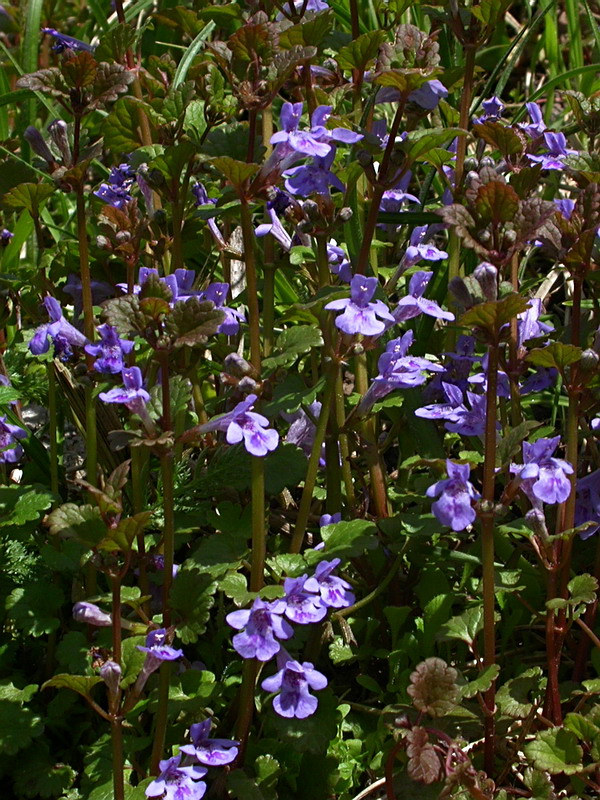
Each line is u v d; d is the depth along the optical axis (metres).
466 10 0.56
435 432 0.58
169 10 0.65
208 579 0.51
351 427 0.54
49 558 0.53
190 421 0.58
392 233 0.63
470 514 0.49
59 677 0.48
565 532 0.51
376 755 0.54
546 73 0.87
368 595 0.56
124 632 0.54
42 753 0.54
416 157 0.53
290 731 0.52
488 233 0.49
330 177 0.53
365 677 0.55
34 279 0.57
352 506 0.57
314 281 0.57
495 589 0.52
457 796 0.51
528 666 0.56
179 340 0.48
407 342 0.54
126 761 0.53
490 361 0.49
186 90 0.55
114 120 0.58
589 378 0.51
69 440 0.65
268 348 0.56
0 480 0.60
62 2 0.96
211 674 0.53
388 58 0.53
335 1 0.71
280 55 0.50
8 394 0.54
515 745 0.52
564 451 0.63
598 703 0.53
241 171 0.50
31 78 0.52
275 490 0.54
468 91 0.56
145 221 0.53
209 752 0.51
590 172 0.53
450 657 0.56
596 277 0.54
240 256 0.58
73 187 0.52
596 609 0.55
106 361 0.51
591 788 0.53
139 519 0.48
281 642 0.54
